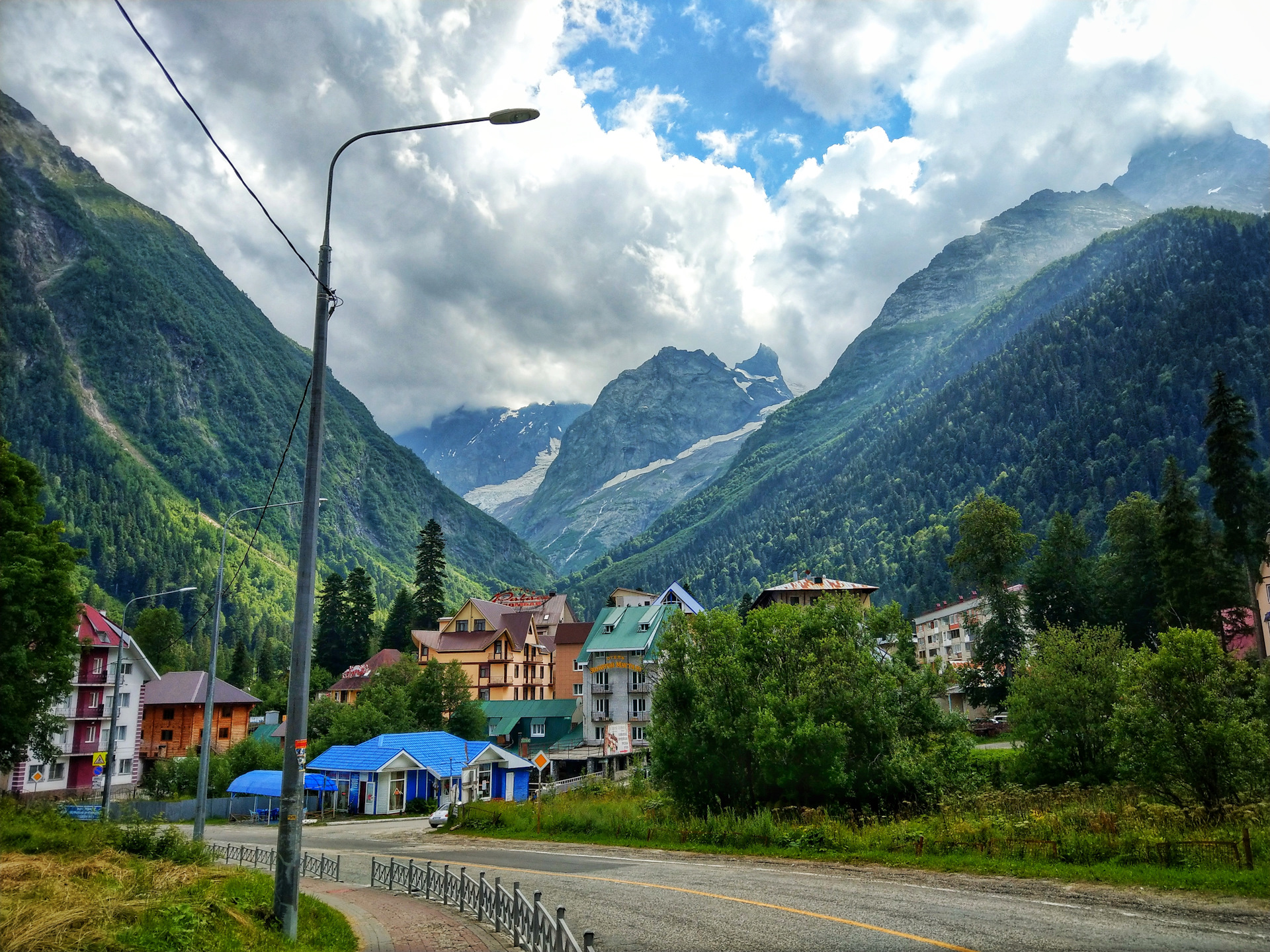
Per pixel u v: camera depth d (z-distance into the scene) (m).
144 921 12.94
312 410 14.53
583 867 25.06
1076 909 15.34
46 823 25.69
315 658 115.12
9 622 34.44
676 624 39.25
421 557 120.88
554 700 88.94
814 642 36.81
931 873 20.27
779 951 13.30
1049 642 41.12
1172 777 25.14
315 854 32.25
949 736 36.25
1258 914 14.37
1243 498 58.22
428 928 17.00
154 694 83.62
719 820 29.69
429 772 60.72
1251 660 27.52
